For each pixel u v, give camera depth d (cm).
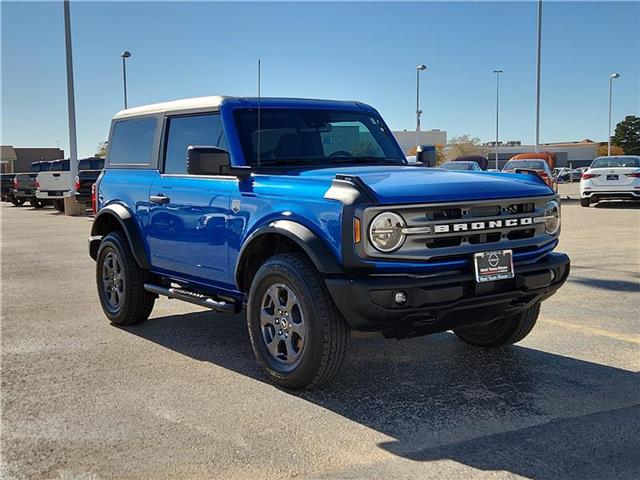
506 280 456
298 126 578
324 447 383
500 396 463
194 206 561
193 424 418
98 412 440
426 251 429
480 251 445
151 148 642
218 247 536
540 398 458
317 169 533
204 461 366
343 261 423
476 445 383
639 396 461
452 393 470
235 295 540
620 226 1541
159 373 521
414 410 439
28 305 787
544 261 486
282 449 380
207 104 580
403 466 358
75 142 2434
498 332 560
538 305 539
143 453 377
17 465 364
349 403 452
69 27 2405
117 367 538
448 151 8662
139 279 654
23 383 499
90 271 1054
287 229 454
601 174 2092
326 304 442
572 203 2430
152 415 434
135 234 640
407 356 561
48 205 3294
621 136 10444
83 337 634
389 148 627
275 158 552
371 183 443
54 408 448
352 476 347
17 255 1260
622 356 552
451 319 450
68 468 360
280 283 469
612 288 821
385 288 414
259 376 512
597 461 361
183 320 704
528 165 2259
